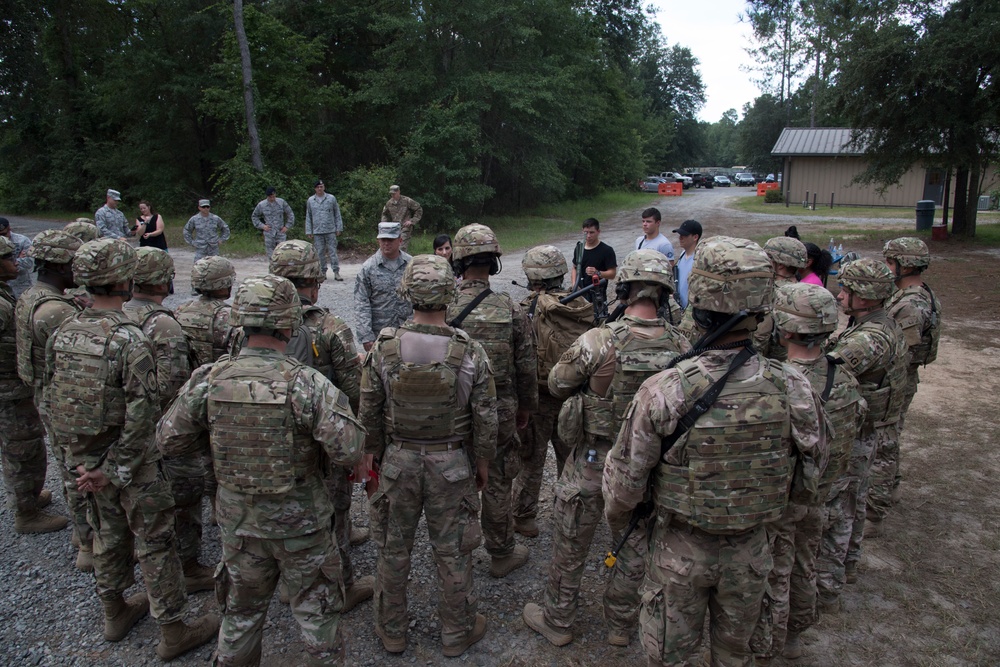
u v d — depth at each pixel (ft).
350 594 12.14
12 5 86.99
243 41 68.59
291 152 78.02
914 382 15.25
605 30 125.39
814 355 10.39
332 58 90.02
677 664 8.23
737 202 128.57
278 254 11.68
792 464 8.05
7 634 11.22
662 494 7.98
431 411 9.98
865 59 57.26
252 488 8.58
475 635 11.18
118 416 10.22
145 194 89.25
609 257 22.44
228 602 9.08
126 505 10.25
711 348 7.85
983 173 65.05
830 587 11.93
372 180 68.08
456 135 74.08
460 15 76.59
